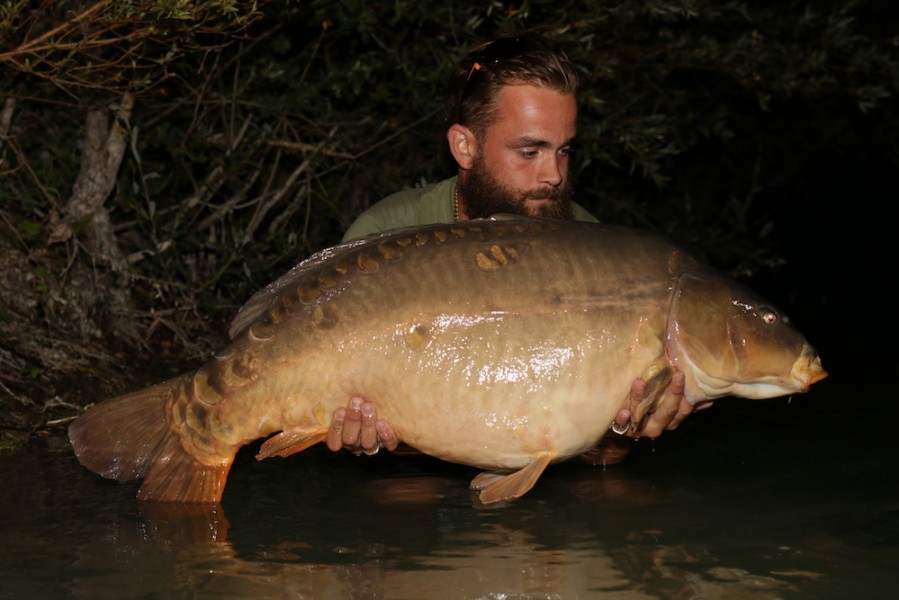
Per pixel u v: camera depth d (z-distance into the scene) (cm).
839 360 619
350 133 647
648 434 332
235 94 616
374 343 306
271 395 312
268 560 279
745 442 417
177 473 325
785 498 335
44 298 515
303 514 324
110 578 265
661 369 307
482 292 307
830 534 297
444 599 250
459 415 306
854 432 431
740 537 295
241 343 315
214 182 619
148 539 298
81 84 496
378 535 302
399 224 403
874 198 1065
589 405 306
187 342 576
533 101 367
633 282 311
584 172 769
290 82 633
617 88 748
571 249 313
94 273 562
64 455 402
